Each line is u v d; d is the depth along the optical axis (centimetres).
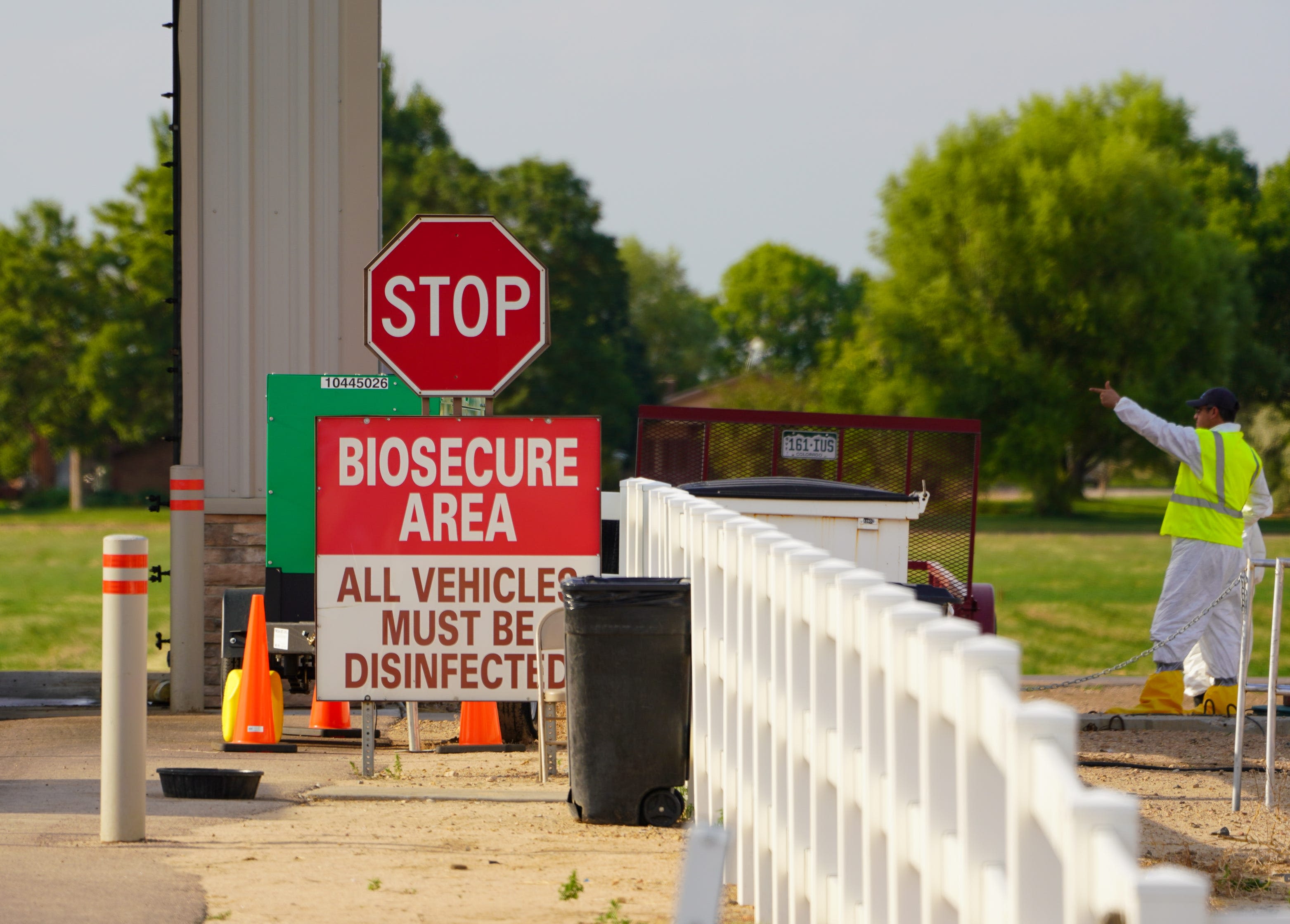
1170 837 1328
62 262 18775
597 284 14988
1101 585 7444
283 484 2017
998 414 12775
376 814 1323
